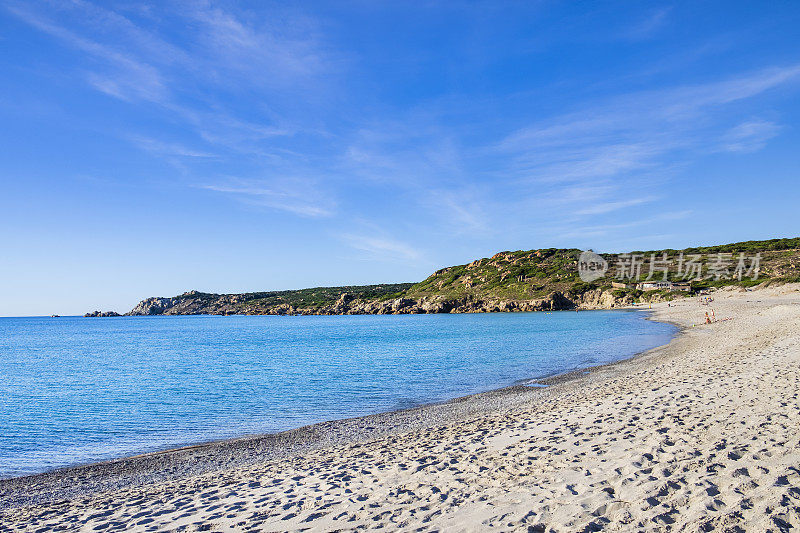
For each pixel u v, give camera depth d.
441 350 43.50
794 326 30.42
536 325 78.75
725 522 4.78
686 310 81.56
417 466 9.02
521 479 7.33
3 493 10.71
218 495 8.56
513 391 20.53
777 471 6.04
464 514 5.95
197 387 27.12
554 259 178.25
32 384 30.75
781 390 11.59
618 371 23.50
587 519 5.30
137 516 7.65
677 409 11.12
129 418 19.59
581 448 8.79
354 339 63.31
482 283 174.25
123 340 81.38
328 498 7.45
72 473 12.16
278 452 13.05
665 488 5.96
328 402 21.06
